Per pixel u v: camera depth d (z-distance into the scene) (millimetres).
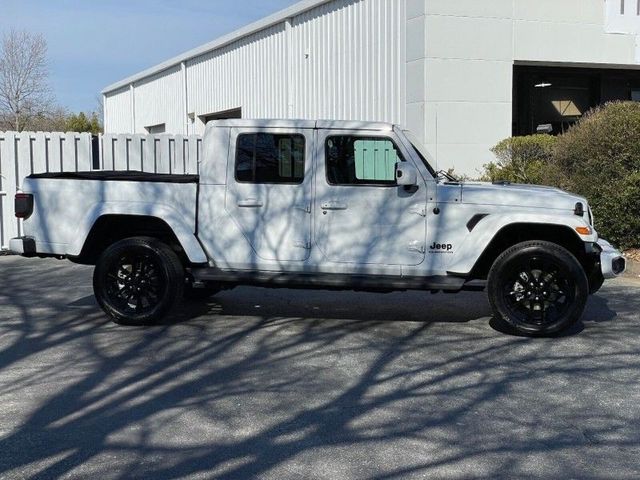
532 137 14719
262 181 7707
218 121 7754
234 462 4566
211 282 8031
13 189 13570
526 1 15641
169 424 5203
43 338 7543
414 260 7551
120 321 8000
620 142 12352
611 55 16594
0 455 4664
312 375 6348
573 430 5133
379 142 7578
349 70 17359
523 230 7703
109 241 8359
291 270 7730
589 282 7938
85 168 14250
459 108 15203
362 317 8562
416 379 6246
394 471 4449
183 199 7824
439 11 14852
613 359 6848
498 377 6305
